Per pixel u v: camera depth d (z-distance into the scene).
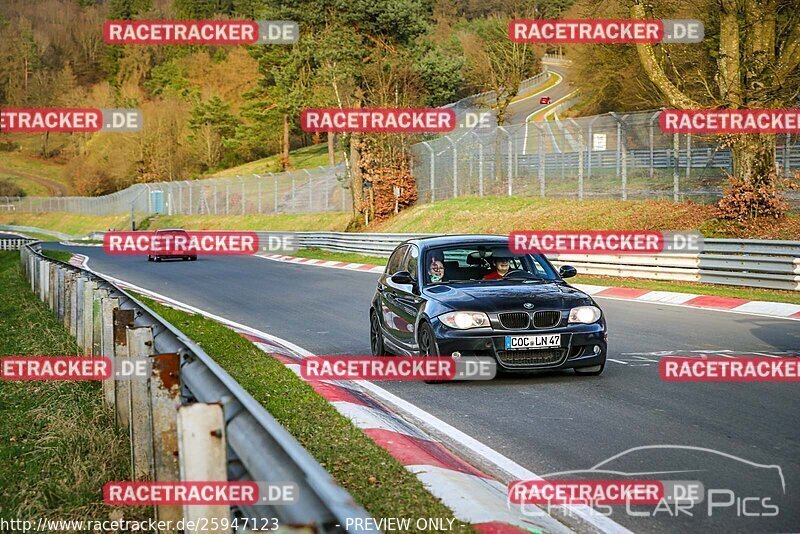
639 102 90.44
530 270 20.19
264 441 5.70
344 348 24.34
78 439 12.90
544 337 17.95
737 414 14.98
